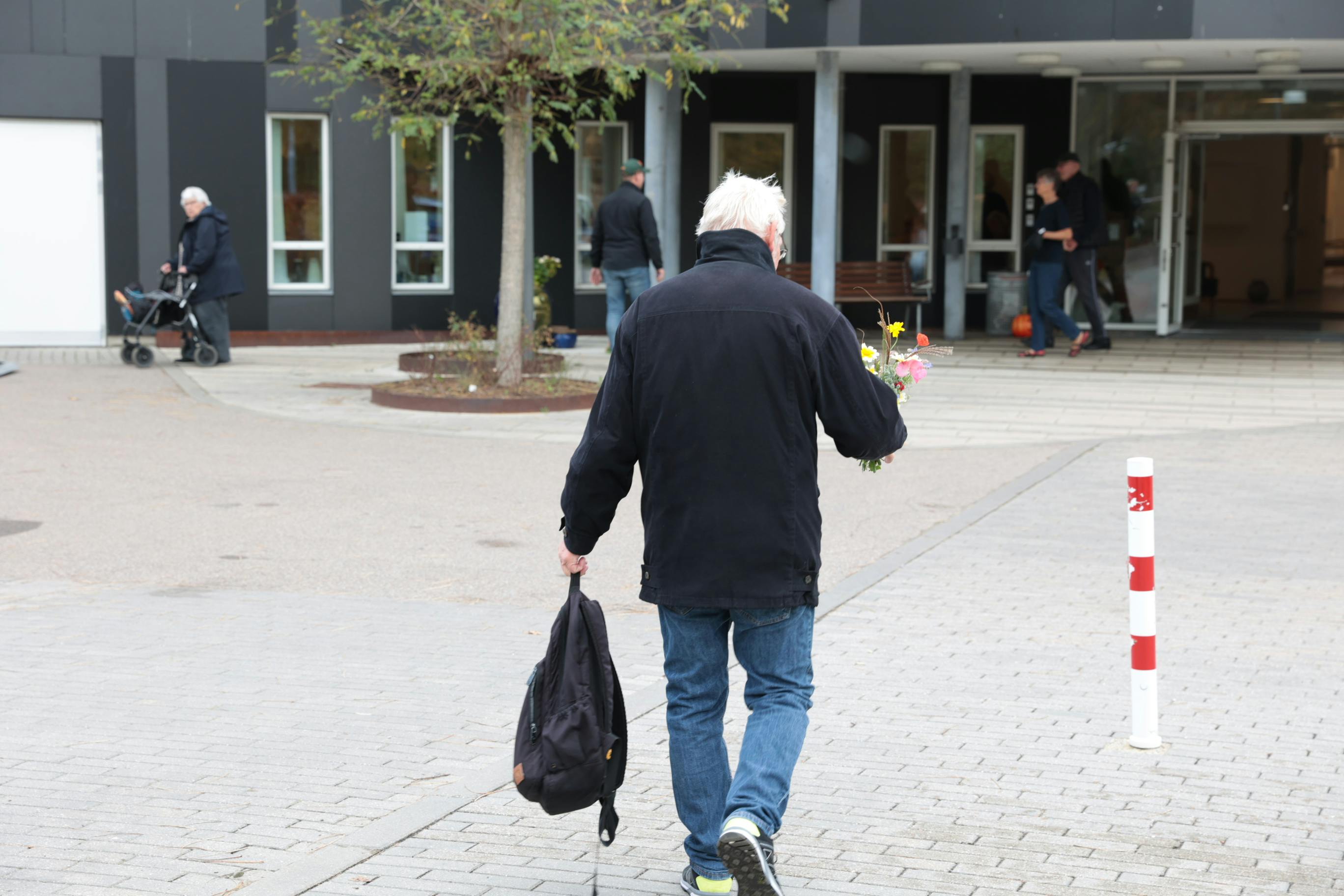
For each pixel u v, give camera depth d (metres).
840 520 22.94
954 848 10.45
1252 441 30.47
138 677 14.66
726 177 9.46
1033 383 39.72
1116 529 22.20
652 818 11.12
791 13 41.84
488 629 16.70
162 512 23.31
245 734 12.95
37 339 48.97
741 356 8.79
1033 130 53.12
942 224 54.44
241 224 49.81
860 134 53.44
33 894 9.56
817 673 14.88
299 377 41.03
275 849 10.38
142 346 42.97
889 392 9.22
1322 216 69.06
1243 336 51.81
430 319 52.25
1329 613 17.33
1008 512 23.47
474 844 10.52
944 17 40.91
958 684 14.51
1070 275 47.00
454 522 22.80
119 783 11.70
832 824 10.90
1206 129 51.12
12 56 47.59
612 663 9.42
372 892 9.62
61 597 18.06
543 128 36.66
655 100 45.81
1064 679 14.69
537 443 30.50
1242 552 20.58
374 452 29.28
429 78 35.22
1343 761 12.30
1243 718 13.46
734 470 8.81
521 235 36.69
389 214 51.22
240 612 17.41
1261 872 10.05
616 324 41.16
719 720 9.41
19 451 28.86
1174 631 16.52
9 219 48.41
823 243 44.69
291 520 22.83
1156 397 36.84
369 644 15.99
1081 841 10.59
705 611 9.12
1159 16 39.56
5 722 13.24
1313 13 38.72
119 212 49.00
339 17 38.75
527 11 34.06
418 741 12.78
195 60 48.97
